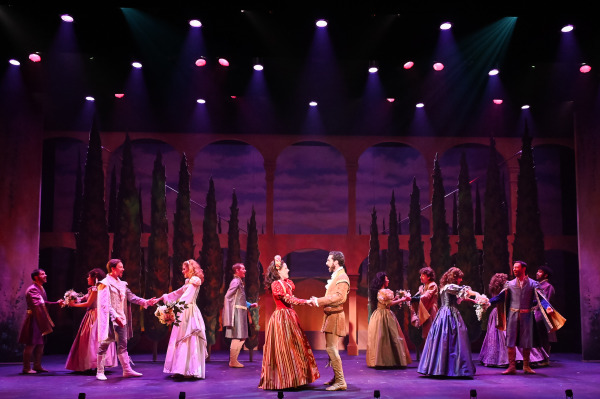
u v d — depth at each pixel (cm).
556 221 1216
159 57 834
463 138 1091
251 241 1051
